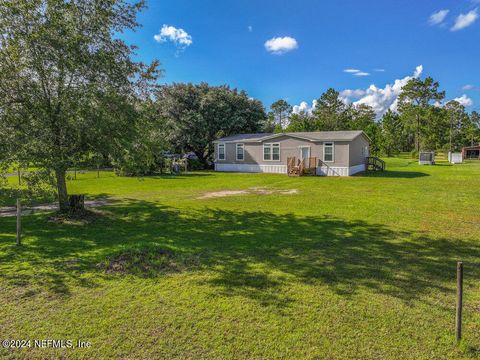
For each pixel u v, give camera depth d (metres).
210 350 2.90
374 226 7.61
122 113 8.27
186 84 30.73
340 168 22.20
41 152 7.08
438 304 3.75
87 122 7.51
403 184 16.39
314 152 23.23
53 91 7.90
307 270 4.79
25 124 7.31
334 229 7.34
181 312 3.55
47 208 10.32
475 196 12.22
